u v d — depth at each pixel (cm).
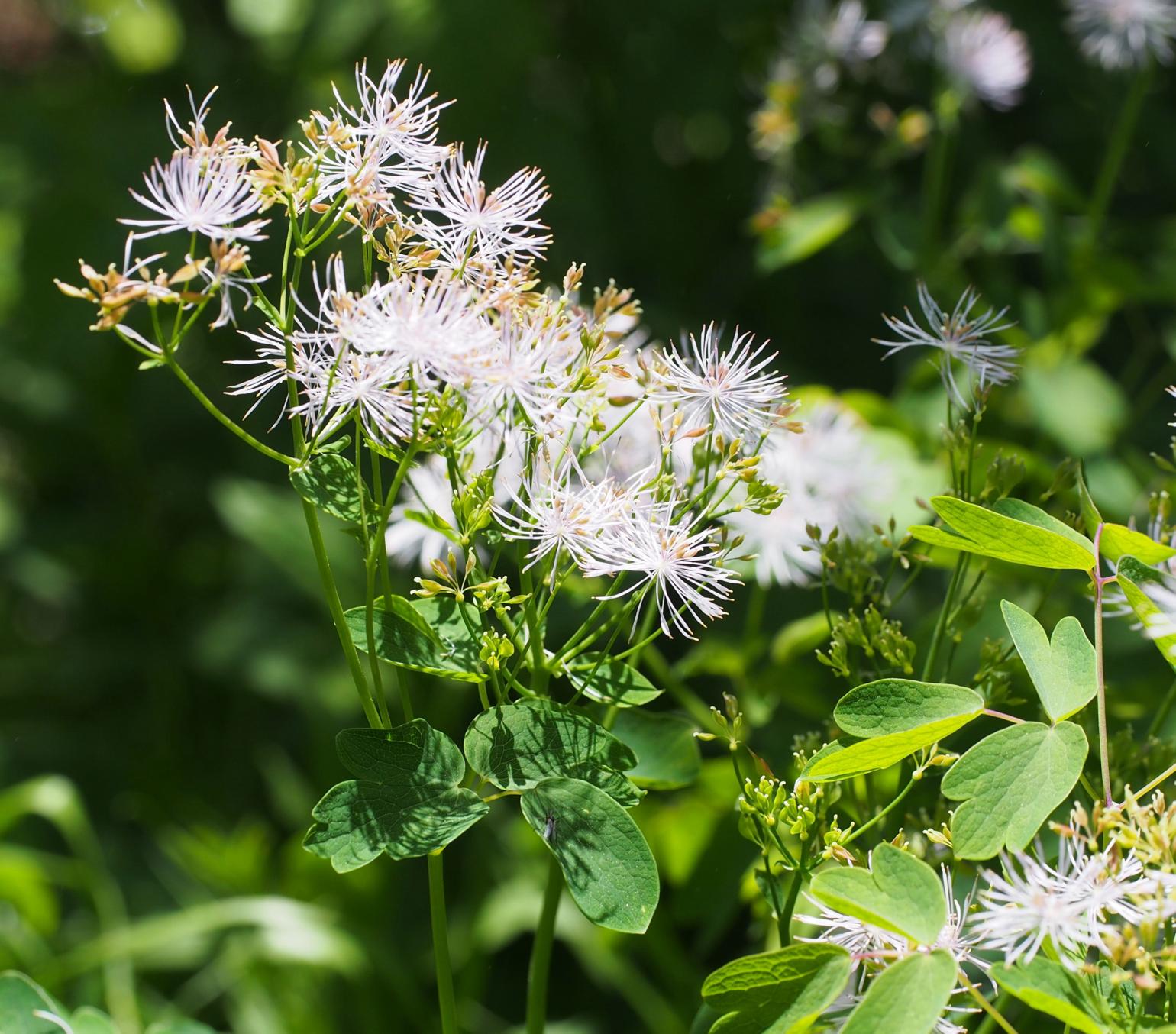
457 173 57
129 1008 87
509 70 127
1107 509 73
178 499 161
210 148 54
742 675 69
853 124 120
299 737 145
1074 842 54
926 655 64
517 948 118
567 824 53
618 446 60
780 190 110
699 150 139
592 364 56
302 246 55
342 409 56
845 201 94
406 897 117
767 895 56
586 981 115
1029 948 52
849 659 66
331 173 56
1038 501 59
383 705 55
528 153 127
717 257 138
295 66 138
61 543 164
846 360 130
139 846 139
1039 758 52
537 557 56
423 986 108
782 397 58
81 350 153
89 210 146
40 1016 60
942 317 60
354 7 133
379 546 55
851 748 53
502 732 55
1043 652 54
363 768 54
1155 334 111
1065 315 92
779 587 94
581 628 57
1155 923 51
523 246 56
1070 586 69
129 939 90
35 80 173
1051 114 135
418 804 54
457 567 61
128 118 153
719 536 58
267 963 104
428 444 55
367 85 57
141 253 144
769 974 52
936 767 59
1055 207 97
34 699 157
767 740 69
